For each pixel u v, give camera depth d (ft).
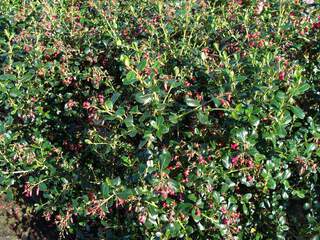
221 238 2.79
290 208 3.04
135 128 2.73
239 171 2.73
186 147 2.77
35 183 3.22
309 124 2.92
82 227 3.36
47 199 3.54
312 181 2.93
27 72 3.52
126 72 3.01
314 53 3.49
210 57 3.30
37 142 3.33
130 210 2.74
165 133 2.76
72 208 3.02
